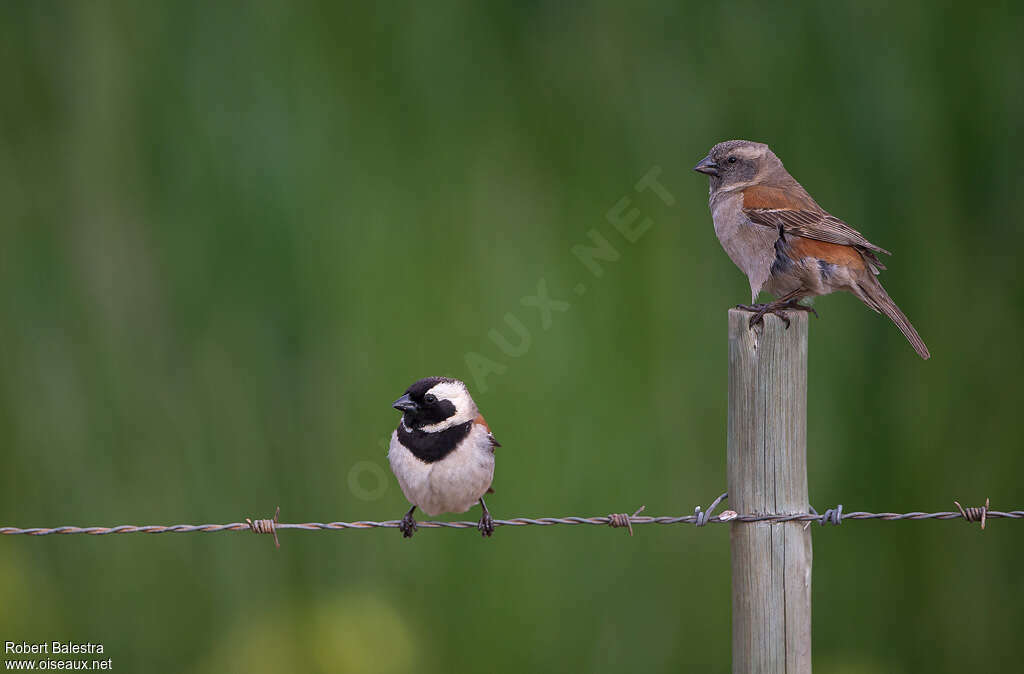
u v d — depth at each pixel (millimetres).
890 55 11133
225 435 10469
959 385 11086
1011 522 11055
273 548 10617
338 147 10695
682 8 11438
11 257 10539
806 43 11227
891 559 11234
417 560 10648
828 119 11164
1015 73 11086
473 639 10484
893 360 11234
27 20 10820
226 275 10547
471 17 11219
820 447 11164
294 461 10508
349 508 10562
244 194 10516
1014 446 10969
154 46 10781
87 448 10461
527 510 10414
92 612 10508
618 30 11453
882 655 11156
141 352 10531
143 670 10438
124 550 10508
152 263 10625
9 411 10438
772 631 6559
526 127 11133
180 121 10680
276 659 10297
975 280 11188
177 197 10625
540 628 10477
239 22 10750
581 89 11305
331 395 10414
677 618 10719
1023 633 11062
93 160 10695
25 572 10453
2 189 10602
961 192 11164
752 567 6570
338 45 10867
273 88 10672
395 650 10336
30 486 10445
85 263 10617
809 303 10070
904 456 11055
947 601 11133
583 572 10617
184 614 10477
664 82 11367
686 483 10656
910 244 11125
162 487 10477
